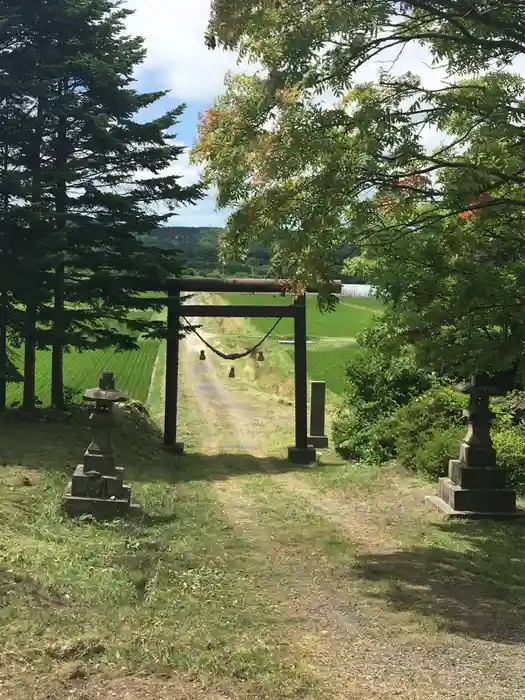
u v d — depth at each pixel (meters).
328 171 7.09
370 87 7.87
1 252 14.86
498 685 4.54
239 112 7.37
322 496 11.77
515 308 7.22
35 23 15.35
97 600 5.48
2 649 4.40
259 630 5.31
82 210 16.03
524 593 6.70
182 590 6.05
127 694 4.04
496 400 14.74
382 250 7.92
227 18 6.69
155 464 14.95
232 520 9.36
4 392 16.19
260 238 7.56
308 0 6.77
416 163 8.20
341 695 4.28
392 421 15.44
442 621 5.74
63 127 15.41
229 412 27.00
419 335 8.20
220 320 70.31
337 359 38.72
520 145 7.30
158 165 16.38
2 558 5.98
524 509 10.27
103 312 16.14
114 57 16.14
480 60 8.19
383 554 7.93
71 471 11.27
